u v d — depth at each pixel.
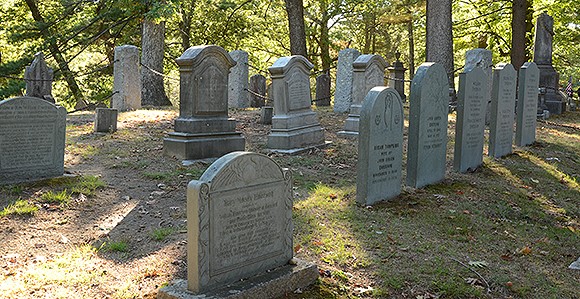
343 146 12.56
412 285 5.84
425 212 8.13
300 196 8.61
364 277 5.97
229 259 5.09
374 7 32.59
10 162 8.41
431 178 9.66
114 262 6.12
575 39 32.16
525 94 13.66
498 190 9.79
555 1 27.66
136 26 26.44
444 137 9.88
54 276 5.66
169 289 4.98
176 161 10.50
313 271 5.62
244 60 20.19
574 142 15.03
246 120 16.14
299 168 10.48
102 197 8.38
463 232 7.56
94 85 30.02
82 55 29.94
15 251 6.35
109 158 10.69
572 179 11.40
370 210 8.02
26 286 5.41
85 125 14.43
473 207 8.64
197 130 10.70
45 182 8.61
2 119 8.27
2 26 27.42
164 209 7.96
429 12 19.59
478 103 10.96
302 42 22.75
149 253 6.34
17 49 28.39
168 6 18.91
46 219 7.34
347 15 34.25
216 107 11.07
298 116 12.00
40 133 8.69
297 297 5.28
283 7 32.94
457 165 10.70
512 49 23.27
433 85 9.38
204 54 10.63
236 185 5.09
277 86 11.83
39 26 24.38
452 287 5.79
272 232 5.47
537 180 10.88
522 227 8.12
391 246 6.80
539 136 15.42
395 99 8.53
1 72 21.53
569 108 24.30
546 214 8.94
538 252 7.16
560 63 36.91
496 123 12.14
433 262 6.41
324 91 21.95
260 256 5.36
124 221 7.46
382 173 8.42
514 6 22.97
